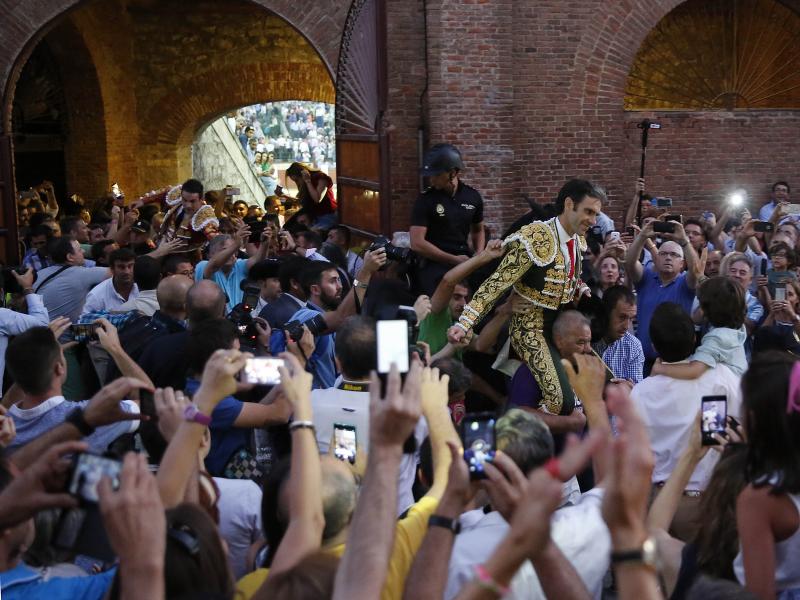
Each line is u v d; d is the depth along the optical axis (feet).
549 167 44.19
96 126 66.39
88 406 10.95
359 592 7.54
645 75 49.26
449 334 18.58
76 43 63.62
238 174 86.28
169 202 34.32
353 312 21.07
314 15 47.09
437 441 11.21
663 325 16.57
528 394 19.06
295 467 9.62
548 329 19.38
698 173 46.26
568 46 43.83
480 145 41.19
